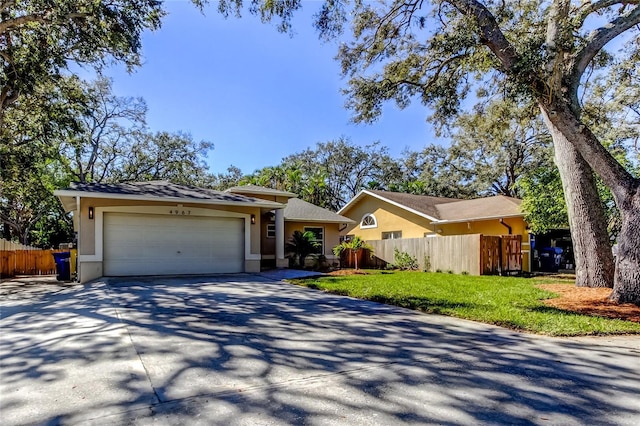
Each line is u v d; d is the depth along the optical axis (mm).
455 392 3311
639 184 7449
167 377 3602
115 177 27281
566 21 7242
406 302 7645
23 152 16906
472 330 5605
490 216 16078
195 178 31625
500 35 7320
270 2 9000
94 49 12180
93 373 3701
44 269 16016
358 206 23750
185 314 6465
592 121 12656
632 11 7812
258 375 3678
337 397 3178
